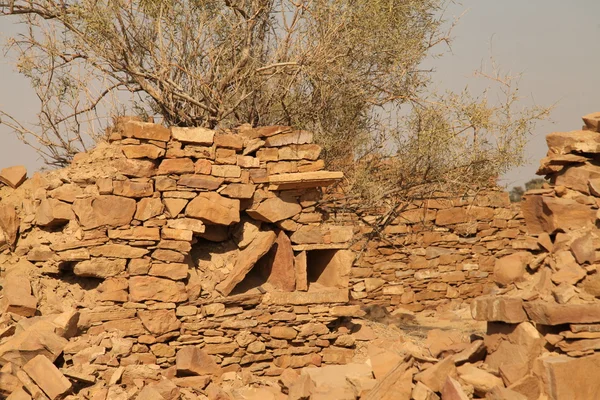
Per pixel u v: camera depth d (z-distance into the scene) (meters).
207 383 8.58
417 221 16.34
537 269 6.60
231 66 12.64
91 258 8.73
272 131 9.59
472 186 14.02
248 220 9.66
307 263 10.39
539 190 6.79
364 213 14.34
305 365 9.41
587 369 5.78
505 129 12.95
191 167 9.11
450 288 16.53
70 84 12.47
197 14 12.54
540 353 6.00
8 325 8.66
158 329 8.77
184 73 12.92
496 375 6.18
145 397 7.60
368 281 15.97
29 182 10.16
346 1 12.28
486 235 16.86
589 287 6.04
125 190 8.86
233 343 9.12
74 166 9.40
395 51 12.82
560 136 6.79
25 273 9.22
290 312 9.46
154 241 8.92
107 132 10.27
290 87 13.03
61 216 9.13
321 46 12.09
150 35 12.52
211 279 9.30
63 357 8.22
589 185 6.56
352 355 9.60
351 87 12.88
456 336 8.29
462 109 12.77
